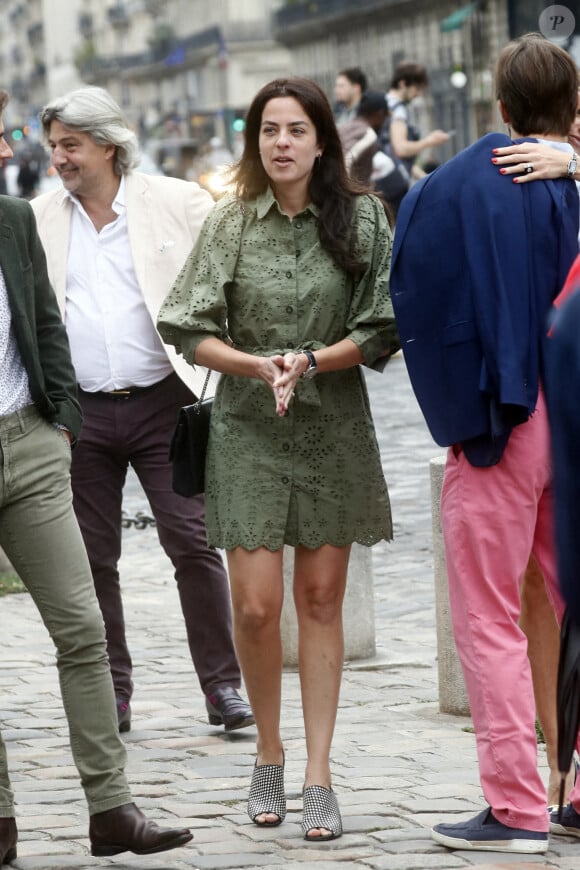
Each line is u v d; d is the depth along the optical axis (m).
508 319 6.23
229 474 7.08
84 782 6.45
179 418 7.23
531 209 6.31
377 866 6.33
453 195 6.38
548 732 6.91
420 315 6.43
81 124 8.59
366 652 10.59
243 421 7.11
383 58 89.12
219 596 8.84
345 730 8.77
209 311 7.03
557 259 6.32
